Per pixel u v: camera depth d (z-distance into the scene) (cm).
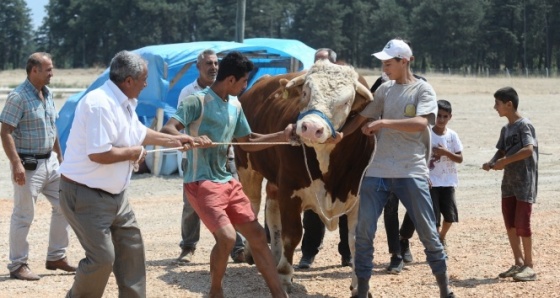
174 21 11675
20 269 790
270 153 794
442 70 9800
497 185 1458
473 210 1206
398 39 671
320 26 11488
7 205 1252
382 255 905
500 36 11219
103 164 587
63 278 801
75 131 589
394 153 659
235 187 662
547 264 829
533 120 2675
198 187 646
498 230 1023
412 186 655
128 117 604
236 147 902
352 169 720
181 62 1541
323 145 695
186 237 871
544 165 1712
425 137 668
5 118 768
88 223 589
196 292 752
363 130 640
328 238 1018
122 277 620
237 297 736
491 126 2480
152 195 1380
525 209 764
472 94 4450
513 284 754
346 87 674
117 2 11619
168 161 1611
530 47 11219
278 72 1745
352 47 12162
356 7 11769
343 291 755
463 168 1669
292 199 742
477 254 890
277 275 648
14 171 764
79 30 12425
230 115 668
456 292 730
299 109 748
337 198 730
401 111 655
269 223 833
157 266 860
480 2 11319
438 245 662
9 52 14550
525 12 10856
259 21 11894
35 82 787
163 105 1562
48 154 797
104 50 12269
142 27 11644
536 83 5650
